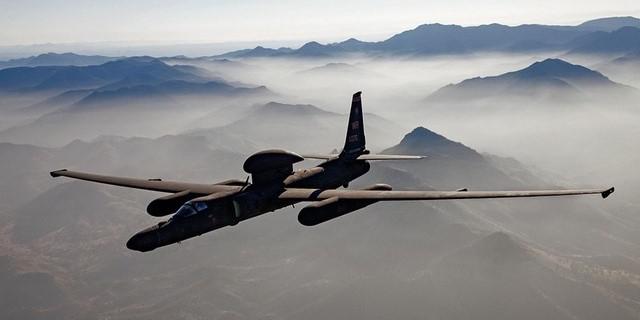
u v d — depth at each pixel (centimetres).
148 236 3195
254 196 3628
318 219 3456
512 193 3378
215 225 3447
